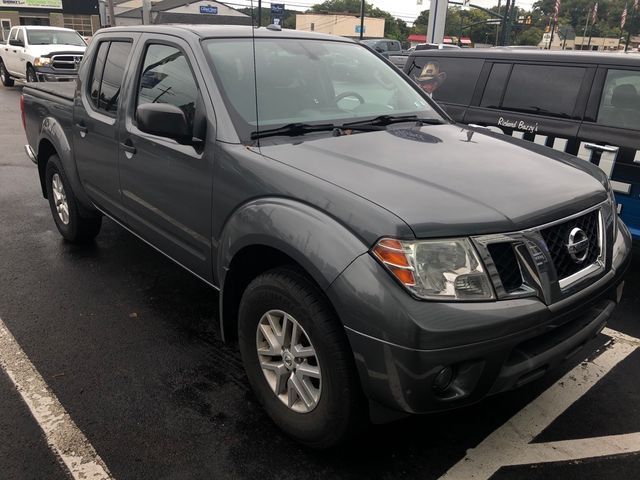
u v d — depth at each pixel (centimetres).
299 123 313
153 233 365
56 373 326
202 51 323
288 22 7069
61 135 465
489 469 259
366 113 351
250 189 270
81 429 280
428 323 207
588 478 254
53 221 588
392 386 216
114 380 321
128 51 390
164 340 363
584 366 344
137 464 258
